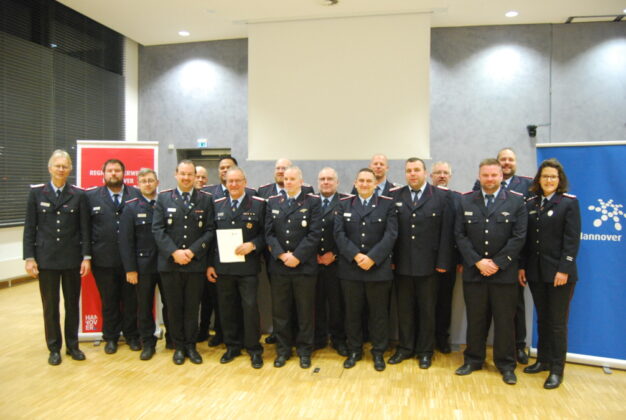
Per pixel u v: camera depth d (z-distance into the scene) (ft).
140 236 10.58
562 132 19.85
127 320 11.17
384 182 12.27
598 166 10.01
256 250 10.16
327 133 18.76
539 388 9.05
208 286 11.69
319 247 10.93
